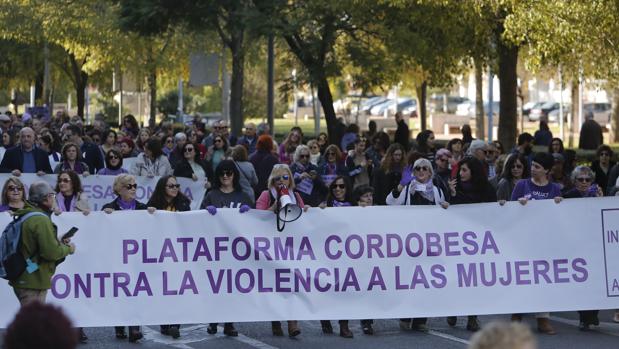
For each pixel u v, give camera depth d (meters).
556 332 12.04
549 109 78.06
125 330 12.30
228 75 46.66
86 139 19.47
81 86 53.28
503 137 28.08
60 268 11.05
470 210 11.52
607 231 11.66
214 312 11.24
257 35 29.50
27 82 61.50
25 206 9.84
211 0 31.06
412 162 15.04
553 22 21.38
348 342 11.43
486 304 11.53
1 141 22.14
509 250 11.55
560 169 14.49
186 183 17.09
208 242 11.23
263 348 11.09
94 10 42.81
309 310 11.34
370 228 11.38
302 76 29.92
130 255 11.15
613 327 12.39
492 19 24.48
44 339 3.83
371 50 30.06
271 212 11.28
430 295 11.45
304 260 11.31
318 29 29.34
